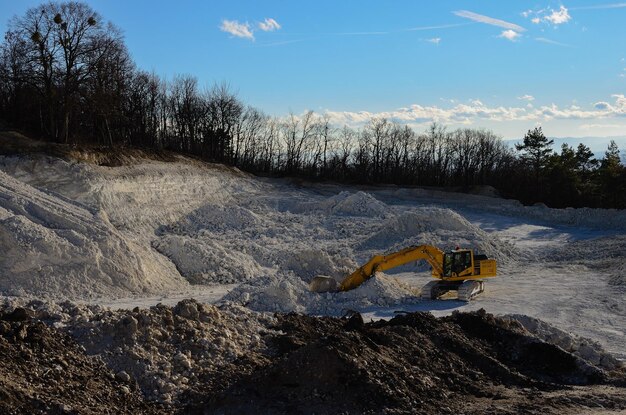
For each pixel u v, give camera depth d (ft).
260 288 78.95
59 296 79.92
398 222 135.95
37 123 190.80
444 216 134.21
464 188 249.55
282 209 183.93
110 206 142.61
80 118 195.11
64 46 167.32
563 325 68.80
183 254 107.96
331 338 41.11
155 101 246.27
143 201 153.79
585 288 90.48
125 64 201.05
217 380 39.11
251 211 166.91
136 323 41.27
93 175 149.38
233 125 265.75
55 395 33.14
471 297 82.53
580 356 54.70
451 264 84.02
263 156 275.59
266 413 34.96
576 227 177.17
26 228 86.12
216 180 191.42
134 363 38.73
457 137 298.35
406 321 52.80
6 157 144.46
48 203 101.09
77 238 89.71
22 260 82.23
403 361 43.86
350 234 148.97
